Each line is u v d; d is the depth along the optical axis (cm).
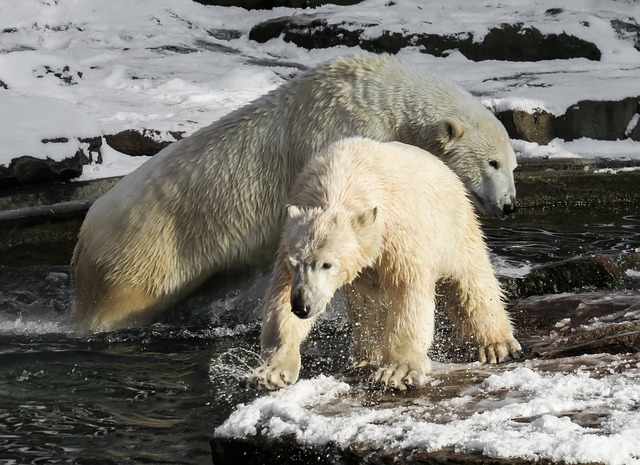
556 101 1919
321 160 841
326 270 744
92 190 1584
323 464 671
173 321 1166
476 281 904
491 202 1171
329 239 745
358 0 2661
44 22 2403
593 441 616
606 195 1791
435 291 929
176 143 1167
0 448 782
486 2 2662
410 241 805
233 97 1984
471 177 1170
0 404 880
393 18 2423
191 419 842
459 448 645
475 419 686
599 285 1170
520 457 621
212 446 730
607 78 2106
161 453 774
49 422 838
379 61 1160
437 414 714
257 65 2227
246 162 1122
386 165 830
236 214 1120
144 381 941
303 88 1139
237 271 1166
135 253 1126
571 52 2369
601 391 726
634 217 1673
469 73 2191
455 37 2325
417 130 1143
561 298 1075
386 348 812
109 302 1142
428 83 1161
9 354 1026
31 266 1377
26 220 1491
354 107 1126
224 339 1090
